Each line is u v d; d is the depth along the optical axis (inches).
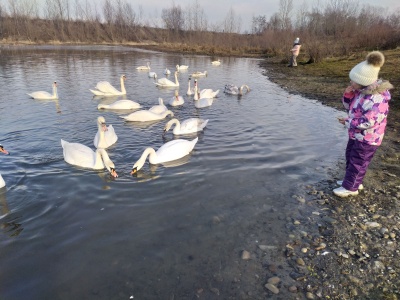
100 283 178.4
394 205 260.4
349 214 248.4
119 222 233.1
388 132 441.1
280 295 174.1
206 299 170.4
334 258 201.9
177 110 585.0
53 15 3154.5
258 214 247.3
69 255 199.2
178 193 275.3
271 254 204.8
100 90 713.0
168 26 3430.1
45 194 269.3
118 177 303.4
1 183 275.1
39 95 650.8
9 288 173.6
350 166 266.2
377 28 1524.4
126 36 3299.7
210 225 232.2
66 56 1640.0
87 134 430.6
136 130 455.2
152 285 178.1
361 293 175.8
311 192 280.7
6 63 1264.8
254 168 327.6
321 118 522.3
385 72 824.9
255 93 757.3
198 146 389.7
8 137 408.2
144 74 1091.3
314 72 1076.5
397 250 208.4
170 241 214.1
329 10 2468.0
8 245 206.8
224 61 1656.0
